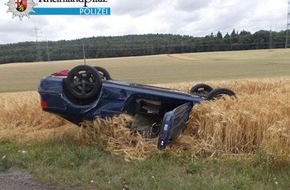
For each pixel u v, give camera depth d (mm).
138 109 6898
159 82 36812
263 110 6254
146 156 5703
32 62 82312
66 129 7473
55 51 87188
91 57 89250
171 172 5051
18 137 7441
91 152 5883
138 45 99125
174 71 51156
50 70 58344
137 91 6598
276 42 106625
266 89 13508
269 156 5215
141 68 57344
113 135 6422
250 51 93312
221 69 51750
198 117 6578
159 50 101312
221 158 5629
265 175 4828
